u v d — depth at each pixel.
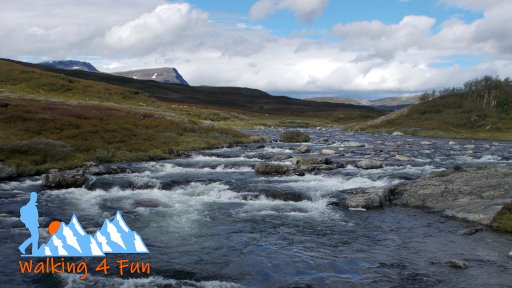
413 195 19.25
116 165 29.67
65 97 94.94
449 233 13.81
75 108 49.59
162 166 29.91
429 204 17.86
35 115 39.62
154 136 43.25
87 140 35.88
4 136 31.50
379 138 67.56
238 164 30.48
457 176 21.56
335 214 16.69
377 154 38.34
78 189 21.62
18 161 26.66
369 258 11.37
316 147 46.72
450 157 36.62
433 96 129.50
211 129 55.94
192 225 14.91
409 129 85.31
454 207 16.86
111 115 50.41
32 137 33.12
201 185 22.41
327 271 10.40
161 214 16.56
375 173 25.78
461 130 86.25
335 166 28.20
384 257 11.44
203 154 37.44
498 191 17.81
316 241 13.00
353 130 102.44
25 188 21.64
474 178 20.70
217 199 19.56
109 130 41.19
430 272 10.23
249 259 11.30
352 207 17.78
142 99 118.62
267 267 10.70
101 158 31.33
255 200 19.33
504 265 10.67
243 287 9.46
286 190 20.44
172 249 12.19
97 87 113.75
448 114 99.50
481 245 12.44
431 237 13.38
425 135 78.38
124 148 35.75
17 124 35.84
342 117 190.75
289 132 57.09
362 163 28.64
